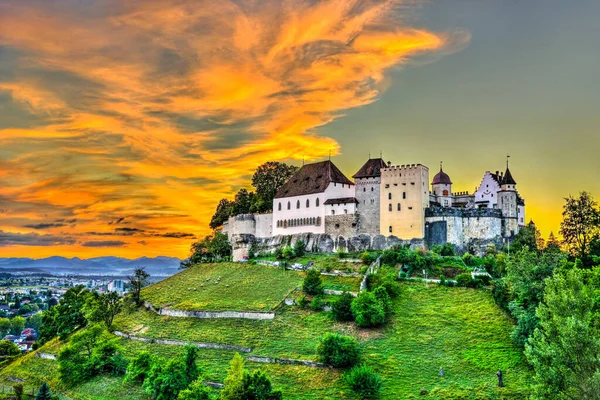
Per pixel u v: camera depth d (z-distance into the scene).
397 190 165.25
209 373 106.31
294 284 145.75
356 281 141.25
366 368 95.50
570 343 76.00
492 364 100.12
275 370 105.81
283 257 169.75
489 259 144.00
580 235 151.88
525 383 93.00
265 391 89.00
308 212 177.62
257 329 123.81
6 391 120.75
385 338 112.94
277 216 186.25
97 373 117.88
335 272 149.25
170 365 100.81
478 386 93.88
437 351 106.56
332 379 100.62
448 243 157.88
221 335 123.31
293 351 111.94
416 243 160.25
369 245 165.62
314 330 119.88
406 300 128.62
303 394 96.69
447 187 180.62
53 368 129.50
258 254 185.00
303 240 175.50
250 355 112.38
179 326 131.88
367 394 92.62
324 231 172.88
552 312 82.25
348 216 169.25
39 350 144.25
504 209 163.62
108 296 147.25
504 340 107.44
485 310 120.00
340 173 181.25
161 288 164.38
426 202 165.50
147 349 123.06
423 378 98.12
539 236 170.88
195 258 197.12
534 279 109.00
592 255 141.12
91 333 126.31
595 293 91.62
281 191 188.62
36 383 123.31
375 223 166.62
